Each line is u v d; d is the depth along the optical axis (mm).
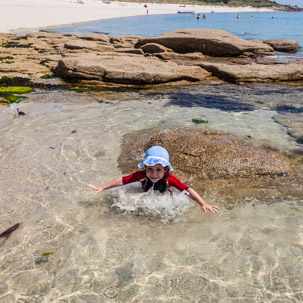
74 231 3648
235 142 5832
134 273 3023
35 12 52500
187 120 7383
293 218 3885
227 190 4559
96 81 11312
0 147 5871
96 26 42469
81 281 2926
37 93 9883
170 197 4258
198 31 19062
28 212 4016
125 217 3920
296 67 12430
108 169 5176
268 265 3123
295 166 5227
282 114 7867
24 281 2918
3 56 15836
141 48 18359
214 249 3355
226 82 11812
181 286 2875
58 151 5785
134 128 6910
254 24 52500
